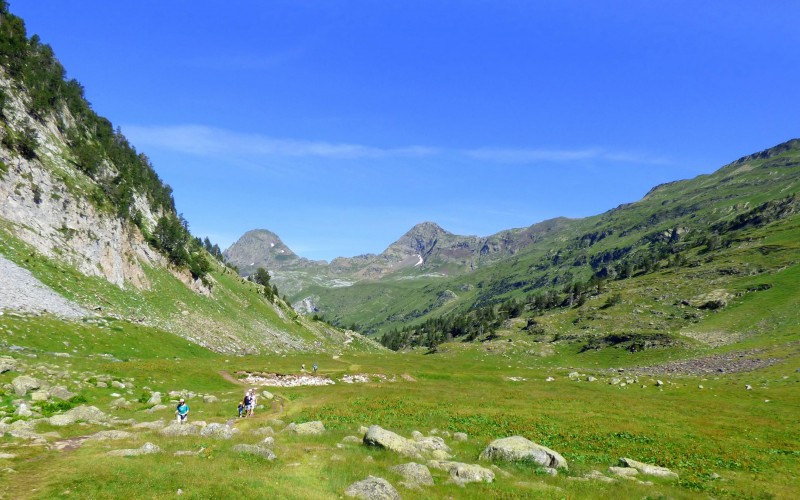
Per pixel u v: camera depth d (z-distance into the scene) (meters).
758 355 109.62
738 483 27.02
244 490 19.08
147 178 165.62
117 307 86.94
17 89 106.31
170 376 57.47
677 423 45.38
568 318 199.50
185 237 150.00
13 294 64.75
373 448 28.88
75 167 110.12
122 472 19.62
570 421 44.84
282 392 60.47
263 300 175.50
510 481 24.41
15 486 17.64
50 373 43.59
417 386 73.81
